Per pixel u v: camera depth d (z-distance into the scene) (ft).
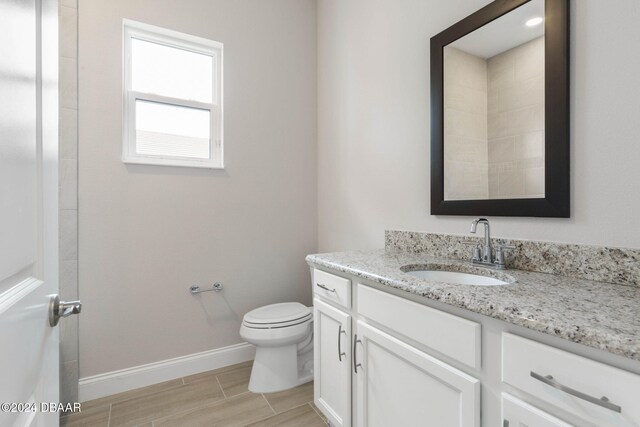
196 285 6.54
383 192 5.96
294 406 5.42
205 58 6.91
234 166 6.93
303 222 7.79
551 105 3.52
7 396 1.49
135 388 5.91
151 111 6.34
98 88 5.65
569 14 3.40
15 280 1.63
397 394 3.35
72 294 5.44
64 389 5.33
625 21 3.01
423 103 5.14
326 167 7.62
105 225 5.72
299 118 7.74
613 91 3.10
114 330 5.80
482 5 4.31
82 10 5.52
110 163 5.75
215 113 6.93
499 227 4.13
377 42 6.06
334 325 4.42
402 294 3.32
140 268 6.02
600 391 1.86
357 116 6.59
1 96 1.43
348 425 4.09
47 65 2.11
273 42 7.39
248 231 7.10
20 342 1.66
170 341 6.29
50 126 2.16
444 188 4.75
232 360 6.88
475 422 2.53
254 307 7.16
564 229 3.49
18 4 1.63
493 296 2.62
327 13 7.55
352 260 4.54
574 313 2.20
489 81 4.17
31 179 1.82
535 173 3.69
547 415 2.09
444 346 2.80
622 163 3.05
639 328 1.91
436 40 4.81
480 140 4.27
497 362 2.42
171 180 6.30
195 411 5.28
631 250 2.97
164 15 6.18
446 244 4.71
